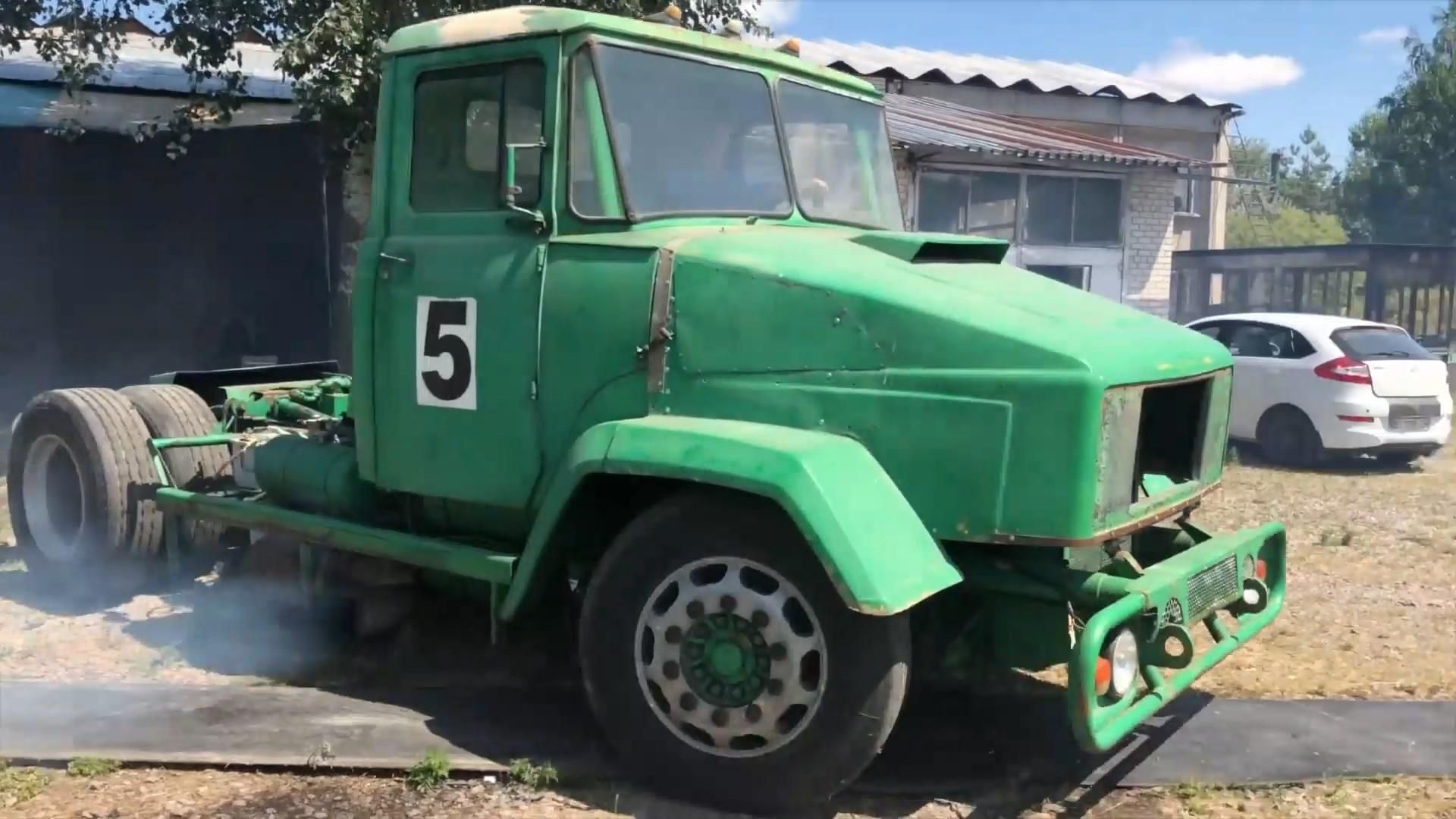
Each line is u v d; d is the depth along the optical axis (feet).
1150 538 14.85
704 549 12.35
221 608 19.15
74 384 43.73
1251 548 14.40
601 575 12.91
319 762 13.35
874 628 11.66
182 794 12.75
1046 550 12.34
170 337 44.45
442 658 17.13
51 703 15.24
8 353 42.75
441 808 12.51
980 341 11.77
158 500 18.79
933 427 11.82
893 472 12.02
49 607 19.98
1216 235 94.22
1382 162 123.65
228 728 14.40
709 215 14.26
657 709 12.63
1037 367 11.48
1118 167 52.60
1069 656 12.41
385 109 15.24
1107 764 13.99
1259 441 39.81
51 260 43.06
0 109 37.40
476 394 14.34
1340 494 33.30
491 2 31.27
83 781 13.03
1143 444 13.93
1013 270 14.75
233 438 19.70
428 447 14.90
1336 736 15.03
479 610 18.06
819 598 11.78
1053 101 71.26
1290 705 16.17
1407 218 124.06
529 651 17.20
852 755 11.80
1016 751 14.29
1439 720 15.66
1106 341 12.03
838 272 12.59
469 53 14.33
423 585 17.02
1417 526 28.71
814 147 15.89
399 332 15.07
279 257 43.45
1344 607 21.40
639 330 13.17
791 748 11.99
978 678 15.37
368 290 15.38
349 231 36.40
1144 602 11.73
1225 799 13.20
